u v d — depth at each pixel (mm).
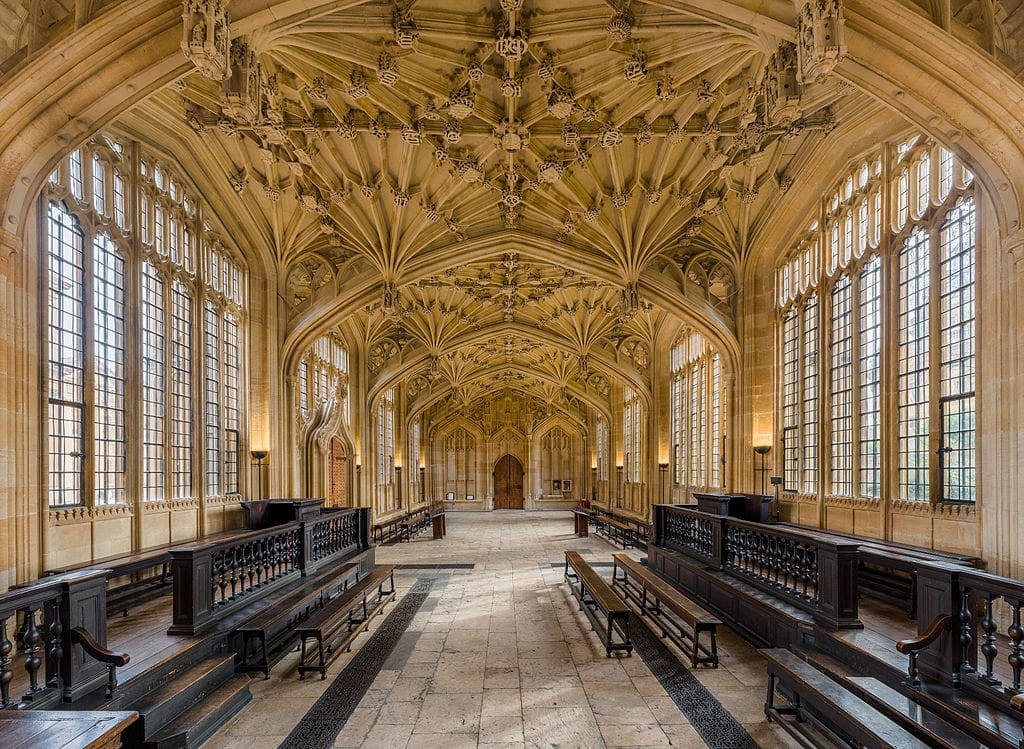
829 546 6262
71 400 7637
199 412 10703
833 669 5363
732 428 14445
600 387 29000
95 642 4539
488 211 13852
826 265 11586
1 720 3143
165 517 9477
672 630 8594
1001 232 6793
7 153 6223
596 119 9852
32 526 6711
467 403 34000
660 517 12586
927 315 8742
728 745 4977
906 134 9227
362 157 11289
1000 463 6969
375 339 21719
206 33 5203
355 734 5273
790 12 6148
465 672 6855
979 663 5273
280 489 13617
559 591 11422
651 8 7562
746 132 9727
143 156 9422
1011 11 6438
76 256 7852
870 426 10156
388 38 8117
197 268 10883
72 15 6113
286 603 7480
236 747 5047
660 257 14648
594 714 5641
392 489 26562
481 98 9695
